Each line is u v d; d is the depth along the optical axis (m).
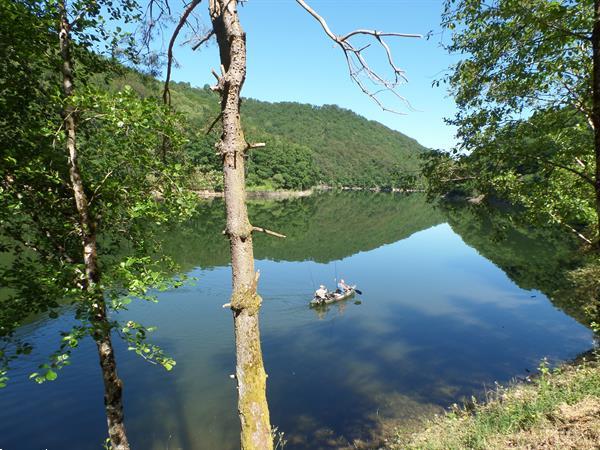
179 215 6.14
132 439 8.48
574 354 12.70
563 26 4.91
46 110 5.94
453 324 15.85
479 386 10.79
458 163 7.93
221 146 3.77
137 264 5.92
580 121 6.69
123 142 5.36
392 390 10.63
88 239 5.66
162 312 16.23
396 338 14.43
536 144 6.77
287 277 23.22
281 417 9.39
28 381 10.46
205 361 12.05
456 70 7.00
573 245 28.66
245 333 3.89
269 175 107.25
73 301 4.66
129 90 4.86
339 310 17.67
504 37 5.62
